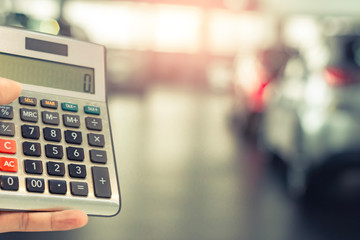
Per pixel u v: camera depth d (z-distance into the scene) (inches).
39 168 41.4
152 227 147.9
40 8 217.3
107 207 42.8
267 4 1015.0
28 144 41.8
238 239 141.3
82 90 46.6
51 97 44.8
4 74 43.1
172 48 994.7
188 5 994.1
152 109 494.6
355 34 184.9
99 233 139.5
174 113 470.0
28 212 40.3
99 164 44.1
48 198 40.6
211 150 284.5
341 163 170.6
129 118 414.0
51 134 43.2
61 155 42.8
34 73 44.5
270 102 233.5
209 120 426.6
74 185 41.8
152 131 348.8
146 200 176.6
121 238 136.9
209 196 185.8
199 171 228.5
